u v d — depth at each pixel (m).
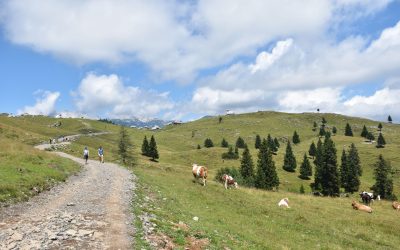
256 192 43.25
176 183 40.50
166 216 20.83
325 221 31.66
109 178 36.09
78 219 16.94
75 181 32.19
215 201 32.94
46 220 16.47
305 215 33.00
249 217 28.61
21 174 27.34
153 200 26.66
